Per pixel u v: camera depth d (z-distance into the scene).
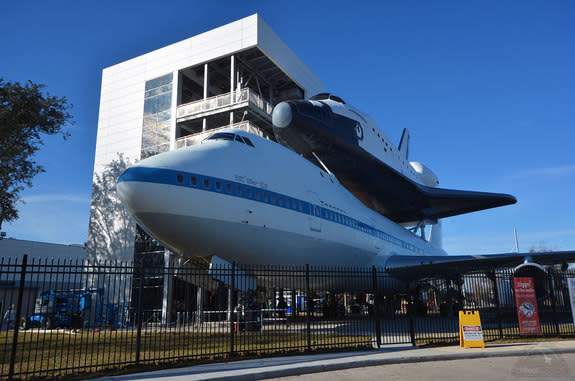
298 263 15.64
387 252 22.67
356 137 23.59
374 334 13.95
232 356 9.44
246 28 28.09
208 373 7.50
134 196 11.62
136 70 31.41
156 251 26.77
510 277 13.87
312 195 16.45
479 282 15.38
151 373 7.67
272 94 33.00
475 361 9.13
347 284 19.55
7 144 20.95
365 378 7.28
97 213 29.66
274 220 14.12
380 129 26.73
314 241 15.88
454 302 23.48
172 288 25.31
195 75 31.31
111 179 29.98
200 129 31.45
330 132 21.83
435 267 19.52
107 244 28.56
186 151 13.11
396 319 22.75
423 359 9.23
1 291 25.06
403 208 31.67
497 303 13.12
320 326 17.61
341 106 23.48
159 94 30.06
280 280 15.31
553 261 20.08
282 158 16.08
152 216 11.87
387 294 26.06
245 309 13.83
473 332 10.88
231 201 12.91
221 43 28.56
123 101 31.25
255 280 14.59
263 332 14.59
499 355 9.83
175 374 7.49
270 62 29.91
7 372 8.16
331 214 17.30
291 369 7.83
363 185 27.17
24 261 7.78
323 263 16.89
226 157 13.64
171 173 12.01
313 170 17.98
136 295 25.83
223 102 27.38
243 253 13.61
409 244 28.02
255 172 14.19
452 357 9.50
